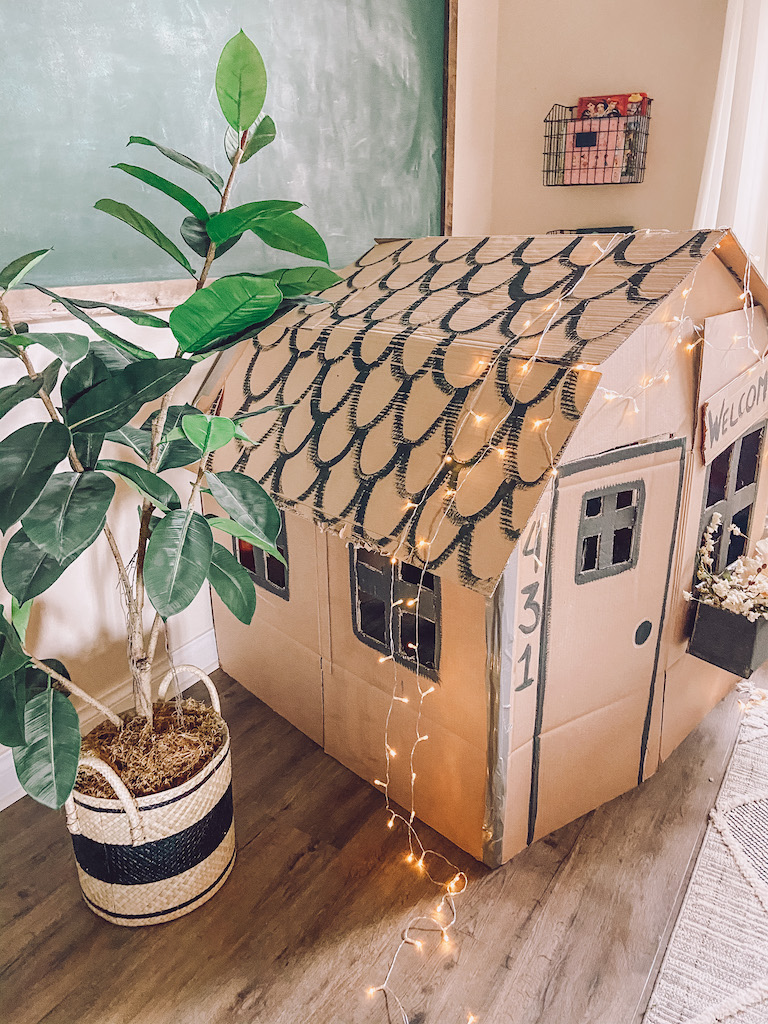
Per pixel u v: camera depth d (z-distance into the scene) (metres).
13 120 1.31
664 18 2.29
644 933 1.21
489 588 1.05
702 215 2.28
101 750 1.23
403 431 1.27
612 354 1.09
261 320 1.05
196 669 1.31
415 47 2.24
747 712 1.77
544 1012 1.08
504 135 2.75
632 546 1.29
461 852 1.38
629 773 1.50
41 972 1.17
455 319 1.36
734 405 1.41
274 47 1.79
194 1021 1.09
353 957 1.18
